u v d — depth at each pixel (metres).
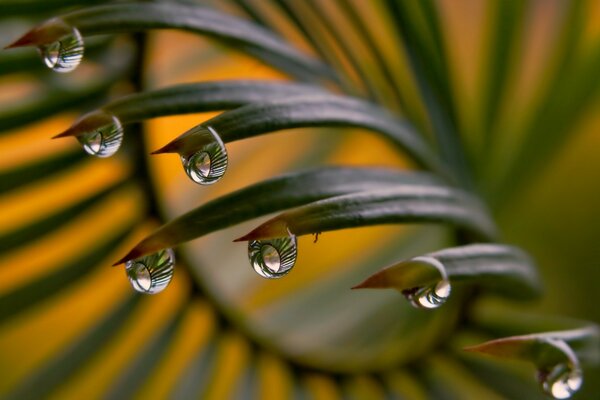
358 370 0.22
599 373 0.21
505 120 0.23
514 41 0.23
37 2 0.20
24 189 0.20
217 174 0.17
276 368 0.22
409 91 0.22
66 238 0.21
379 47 0.22
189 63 0.25
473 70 0.31
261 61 0.21
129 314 0.22
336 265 0.25
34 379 0.21
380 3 0.23
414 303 0.17
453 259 0.18
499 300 0.23
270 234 0.17
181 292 0.22
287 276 0.25
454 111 0.23
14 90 0.20
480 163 0.23
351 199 0.17
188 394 0.21
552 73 0.24
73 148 0.21
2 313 0.21
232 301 0.22
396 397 0.22
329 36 0.22
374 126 0.19
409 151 0.20
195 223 0.17
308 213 0.17
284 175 0.18
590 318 0.24
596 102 0.24
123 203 0.21
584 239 0.24
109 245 0.21
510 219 0.24
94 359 0.21
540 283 0.20
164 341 0.22
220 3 0.21
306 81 0.21
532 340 0.17
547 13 0.27
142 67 0.21
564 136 0.24
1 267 0.21
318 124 0.18
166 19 0.19
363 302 0.24
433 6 0.22
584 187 0.25
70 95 0.20
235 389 0.22
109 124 0.18
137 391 0.21
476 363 0.22
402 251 0.25
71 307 0.24
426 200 0.18
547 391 0.17
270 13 0.23
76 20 0.18
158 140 0.28
